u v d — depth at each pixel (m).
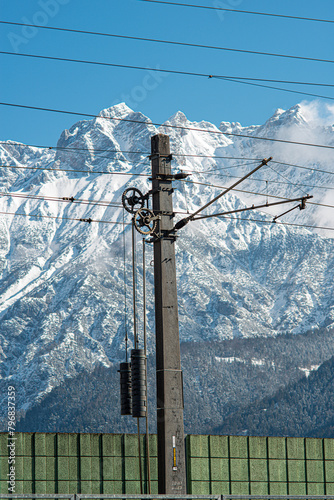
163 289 50.34
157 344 50.09
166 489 47.50
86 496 40.31
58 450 66.44
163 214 51.62
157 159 52.31
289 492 76.12
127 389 50.59
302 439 78.38
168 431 48.44
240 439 74.94
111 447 68.44
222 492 72.62
